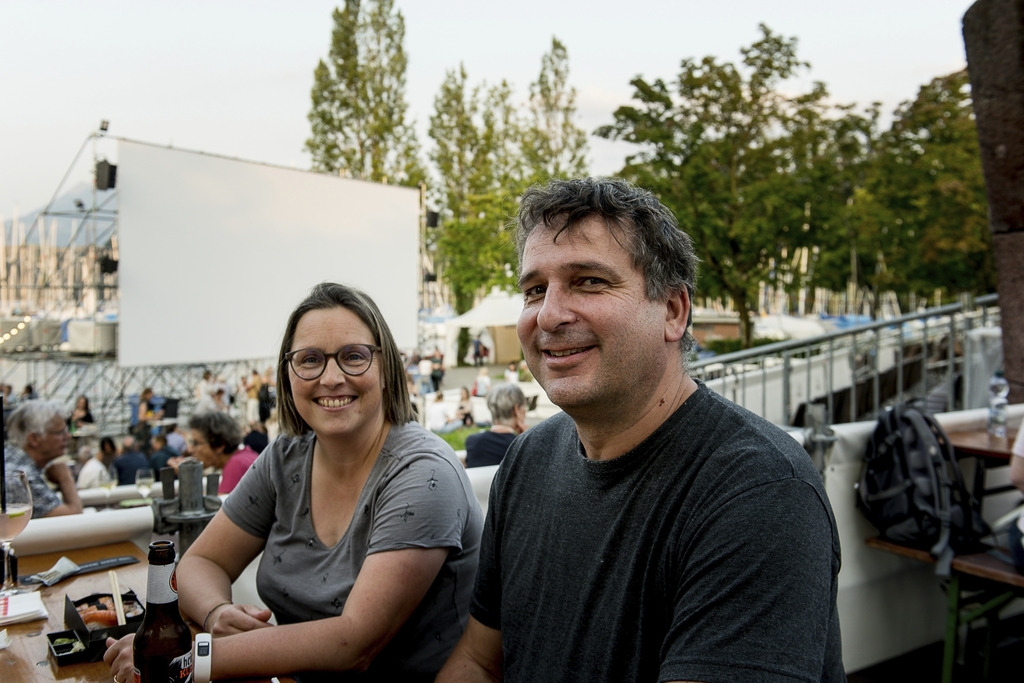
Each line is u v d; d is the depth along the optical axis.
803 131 19.25
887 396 6.34
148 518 2.23
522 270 1.24
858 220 19.22
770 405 5.46
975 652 2.99
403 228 14.49
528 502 1.36
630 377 1.15
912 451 2.66
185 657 1.19
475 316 20.53
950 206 18.22
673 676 0.95
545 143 28.62
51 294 15.89
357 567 1.72
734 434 1.11
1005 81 3.96
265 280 12.35
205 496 2.32
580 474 1.25
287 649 1.44
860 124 20.83
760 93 19.31
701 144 18.91
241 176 11.97
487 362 29.17
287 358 1.85
